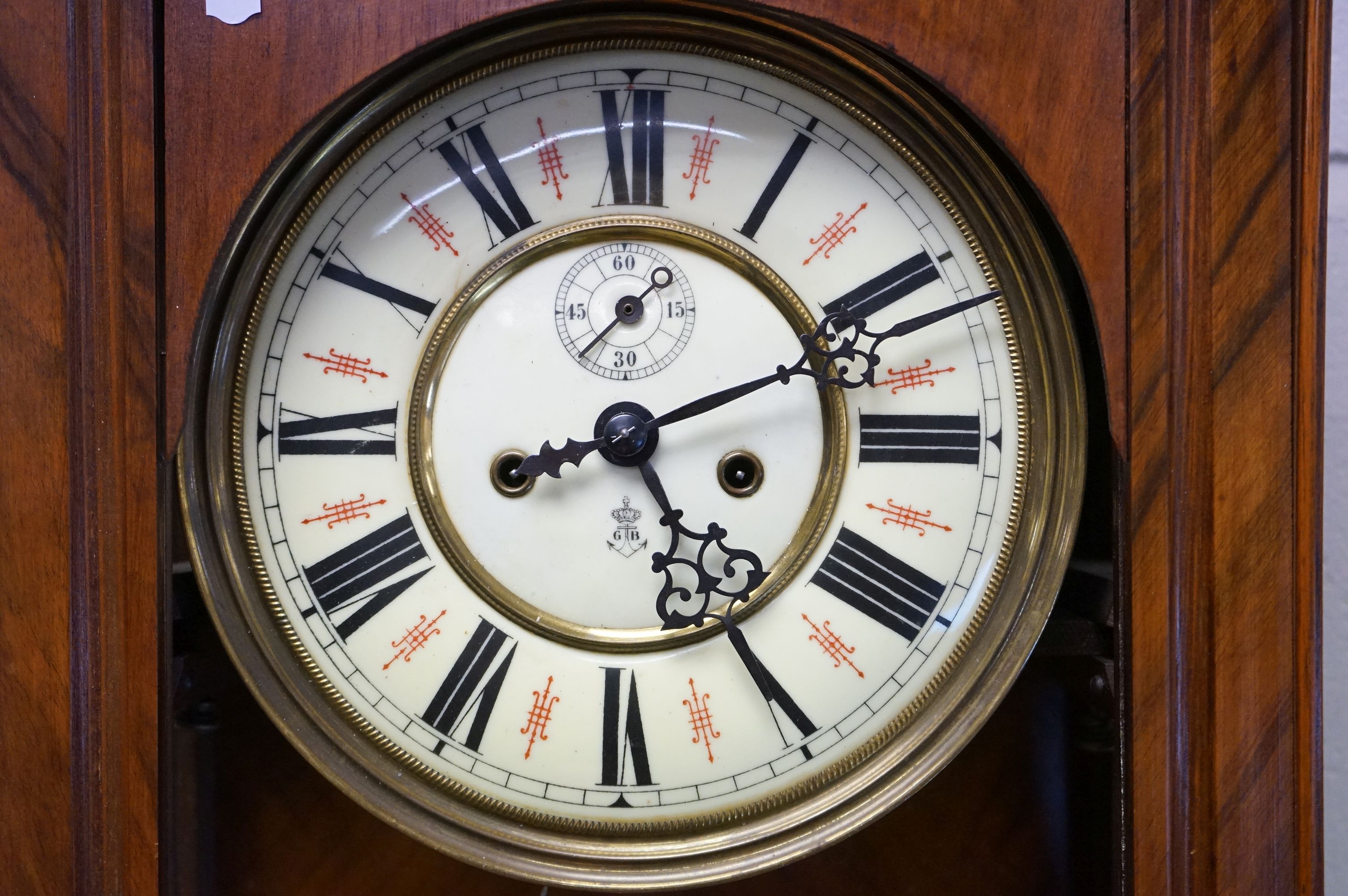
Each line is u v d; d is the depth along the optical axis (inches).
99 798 11.3
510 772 12.0
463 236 12.1
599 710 12.1
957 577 12.2
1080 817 13.2
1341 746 15.1
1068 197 11.8
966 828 13.3
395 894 13.0
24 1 11.3
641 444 11.9
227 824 12.8
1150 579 11.8
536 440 12.1
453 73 11.8
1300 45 11.8
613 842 12.0
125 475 11.4
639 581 12.1
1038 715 13.2
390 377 12.0
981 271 12.2
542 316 12.1
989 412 12.2
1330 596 15.2
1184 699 11.8
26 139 11.3
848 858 13.3
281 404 11.9
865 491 12.2
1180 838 11.8
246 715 12.9
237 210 11.5
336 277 12.0
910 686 12.2
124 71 11.4
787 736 12.1
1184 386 11.8
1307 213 11.8
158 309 11.5
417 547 12.0
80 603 11.3
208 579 11.6
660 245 12.2
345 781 11.8
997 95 11.7
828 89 12.1
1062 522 12.1
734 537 12.2
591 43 11.9
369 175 12.0
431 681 12.0
